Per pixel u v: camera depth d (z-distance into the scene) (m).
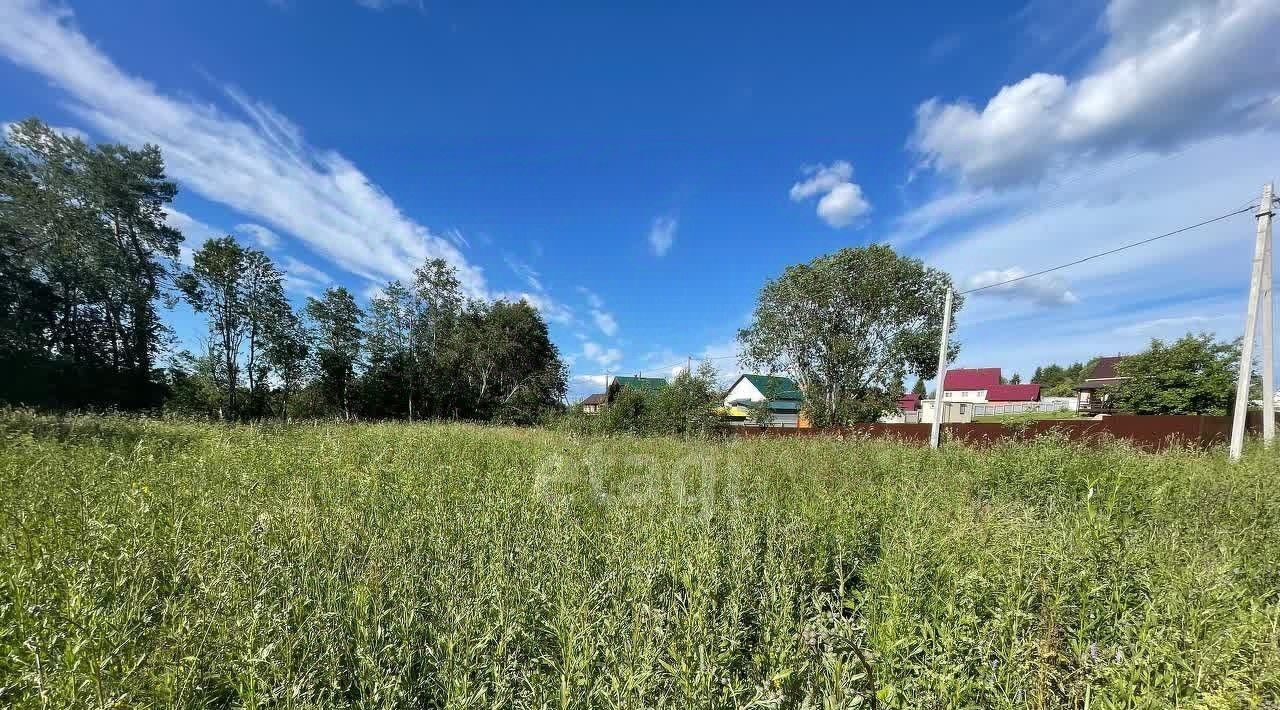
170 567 2.75
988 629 2.34
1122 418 13.85
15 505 3.70
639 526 4.04
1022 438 10.84
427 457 7.60
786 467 7.91
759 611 2.72
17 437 7.07
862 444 12.02
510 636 2.16
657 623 2.30
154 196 31.55
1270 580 2.99
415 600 2.54
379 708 1.88
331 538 3.46
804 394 26.89
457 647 2.13
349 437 9.80
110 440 7.93
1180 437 12.40
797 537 3.60
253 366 34.59
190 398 31.28
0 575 2.43
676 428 17.88
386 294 37.75
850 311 25.42
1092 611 2.48
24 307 25.00
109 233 29.86
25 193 26.72
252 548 3.10
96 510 3.43
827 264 25.41
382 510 4.52
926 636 2.29
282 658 1.93
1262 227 9.44
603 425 18.59
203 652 2.01
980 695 2.00
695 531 3.90
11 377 21.86
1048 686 2.06
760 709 1.92
